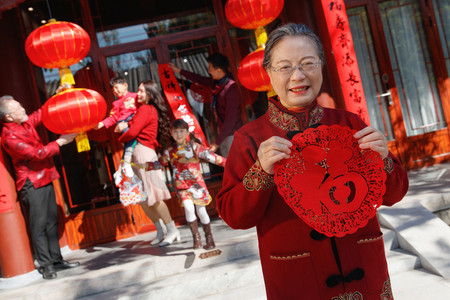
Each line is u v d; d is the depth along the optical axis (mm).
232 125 3914
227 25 4871
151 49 4805
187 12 4859
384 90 5191
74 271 3682
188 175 3566
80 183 4680
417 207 3549
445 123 5281
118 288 3328
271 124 1238
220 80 4016
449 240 3143
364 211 1071
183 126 3568
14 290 3484
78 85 4664
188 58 4840
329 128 1072
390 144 5188
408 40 5246
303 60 1122
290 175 1056
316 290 1123
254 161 1201
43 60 3174
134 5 4789
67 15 4668
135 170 3842
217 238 3863
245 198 1115
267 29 5055
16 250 3678
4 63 4285
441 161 5230
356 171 1086
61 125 3115
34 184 3639
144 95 3887
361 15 5191
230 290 3152
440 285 2750
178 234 4051
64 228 4570
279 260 1156
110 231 4680
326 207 1062
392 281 2947
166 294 3115
